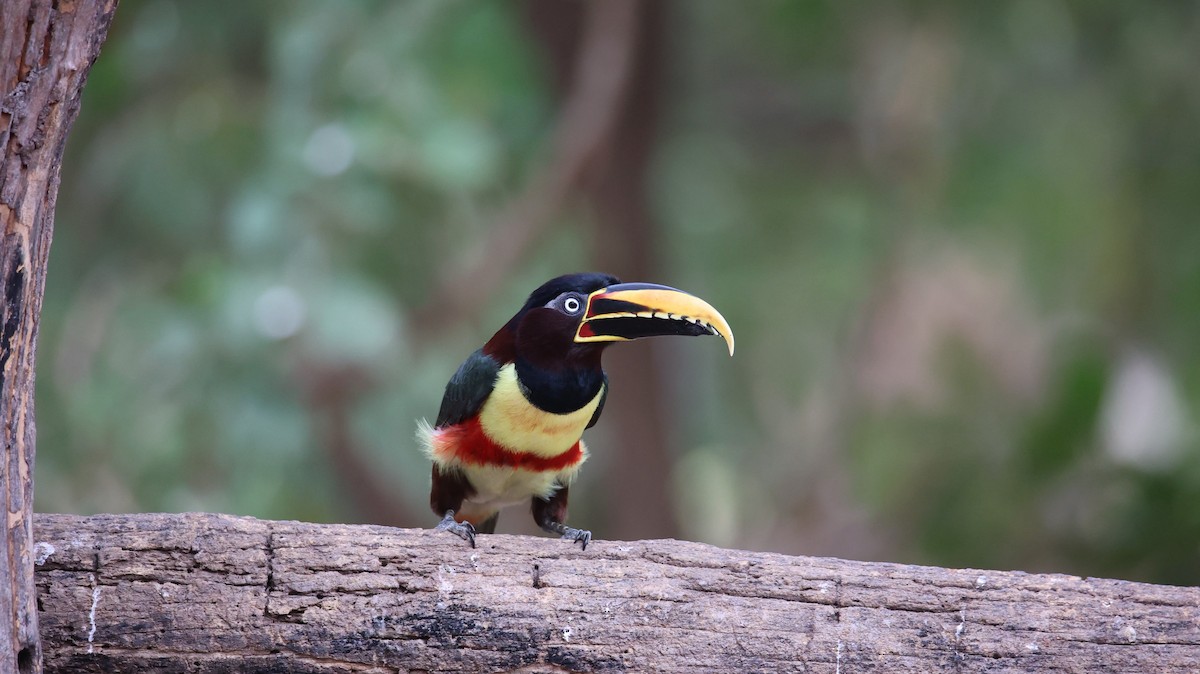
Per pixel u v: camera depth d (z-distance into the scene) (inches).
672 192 719.7
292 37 485.1
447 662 234.7
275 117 494.3
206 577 233.6
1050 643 237.9
